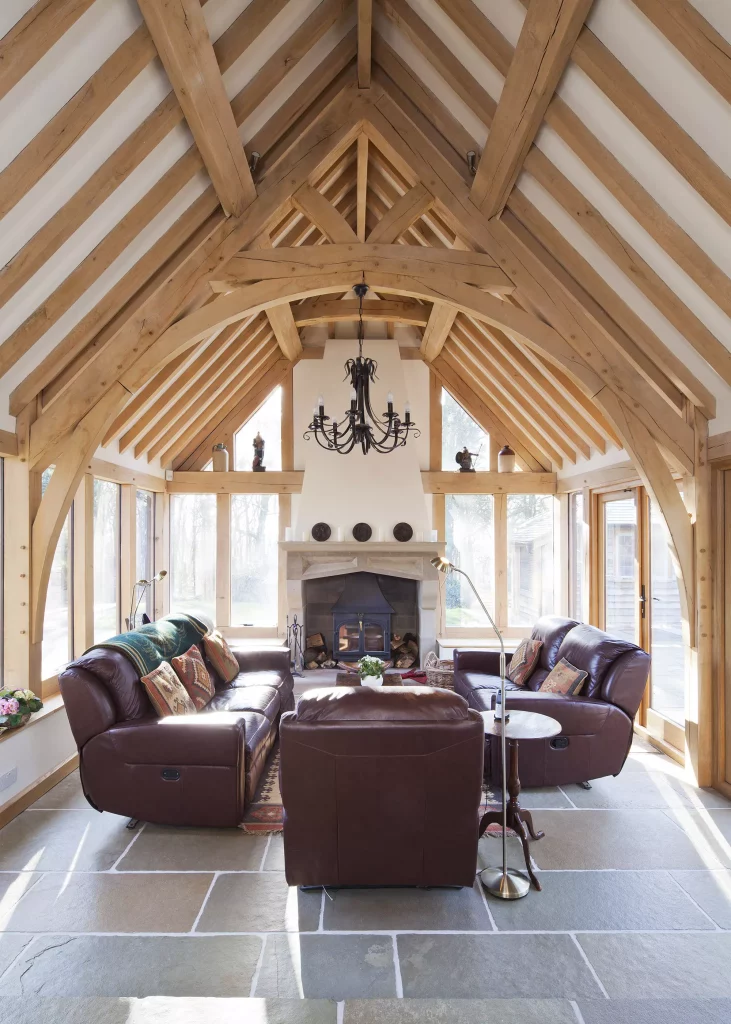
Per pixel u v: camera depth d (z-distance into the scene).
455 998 2.24
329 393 7.70
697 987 2.31
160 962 2.45
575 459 7.03
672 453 4.26
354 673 6.82
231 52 3.23
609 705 4.05
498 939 2.59
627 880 3.04
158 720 3.58
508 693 4.14
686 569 4.28
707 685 4.18
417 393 8.05
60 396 4.18
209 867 3.15
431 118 4.21
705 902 2.86
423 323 6.93
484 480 7.81
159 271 4.17
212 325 4.22
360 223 6.29
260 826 3.52
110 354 4.11
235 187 3.95
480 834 3.34
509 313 4.27
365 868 2.85
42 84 2.57
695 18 2.38
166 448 7.32
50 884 2.99
